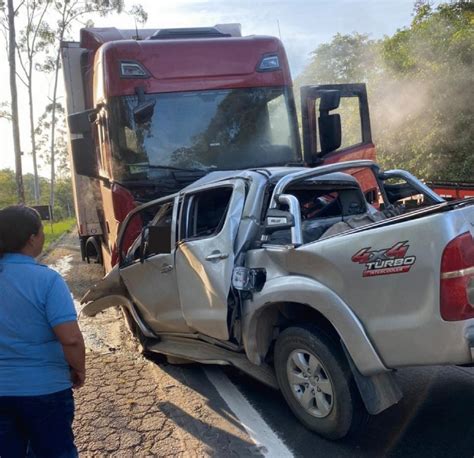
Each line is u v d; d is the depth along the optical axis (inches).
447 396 183.6
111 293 249.8
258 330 171.0
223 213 201.3
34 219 118.0
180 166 278.2
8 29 947.3
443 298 127.3
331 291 146.3
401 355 135.6
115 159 272.8
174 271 199.9
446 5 671.1
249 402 190.4
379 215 193.0
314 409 160.1
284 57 303.3
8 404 110.7
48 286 111.6
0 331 111.2
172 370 226.5
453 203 134.8
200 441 164.4
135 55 278.8
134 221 254.7
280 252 160.6
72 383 119.2
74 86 356.2
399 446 154.6
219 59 290.0
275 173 187.2
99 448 163.5
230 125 287.1
